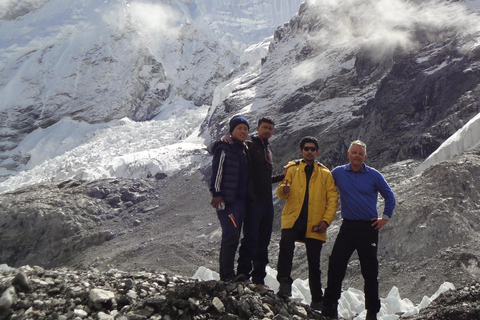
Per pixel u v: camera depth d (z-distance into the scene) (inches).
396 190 581.3
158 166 1266.0
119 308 181.5
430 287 418.9
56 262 966.4
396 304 271.7
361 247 209.9
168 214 1021.2
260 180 215.5
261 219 218.5
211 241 805.9
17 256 1013.8
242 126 212.7
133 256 828.0
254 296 184.7
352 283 475.2
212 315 174.2
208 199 1036.5
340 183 215.5
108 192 1160.8
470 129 636.7
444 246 468.4
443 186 537.6
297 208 215.0
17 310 176.2
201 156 1294.3
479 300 188.2
